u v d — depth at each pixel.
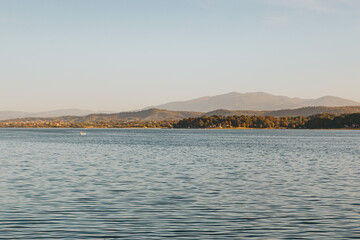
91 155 84.69
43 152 94.50
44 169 56.28
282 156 83.69
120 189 38.78
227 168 58.72
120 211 29.00
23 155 84.06
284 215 28.00
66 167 59.28
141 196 35.06
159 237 22.66
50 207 30.19
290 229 24.39
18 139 188.88
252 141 171.00
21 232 23.50
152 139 196.12
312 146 128.75
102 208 29.98
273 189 39.25
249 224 25.55
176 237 22.69
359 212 28.92
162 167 59.78
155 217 27.25
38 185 40.94
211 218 27.08
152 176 48.78
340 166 62.78
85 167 59.41
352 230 24.17
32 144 137.75
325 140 186.00
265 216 27.70
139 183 42.81
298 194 36.41
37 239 22.19
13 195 35.09
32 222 25.73
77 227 24.61
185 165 63.06
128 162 68.06
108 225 25.12
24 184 41.56
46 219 26.52
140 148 113.75
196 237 22.72
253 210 29.56
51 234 23.12
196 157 79.81
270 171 55.03
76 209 29.56
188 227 24.78
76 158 76.44
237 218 27.11
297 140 185.12
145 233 23.44
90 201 32.66
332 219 26.88
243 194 36.31
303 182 44.22
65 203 31.75
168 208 30.12
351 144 144.62
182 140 182.50
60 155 84.44
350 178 47.88
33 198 33.78
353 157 81.88
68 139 192.50
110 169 56.69
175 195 35.62
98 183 42.66
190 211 29.16
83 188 39.22
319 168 59.56
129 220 26.39
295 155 87.00
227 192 37.34
